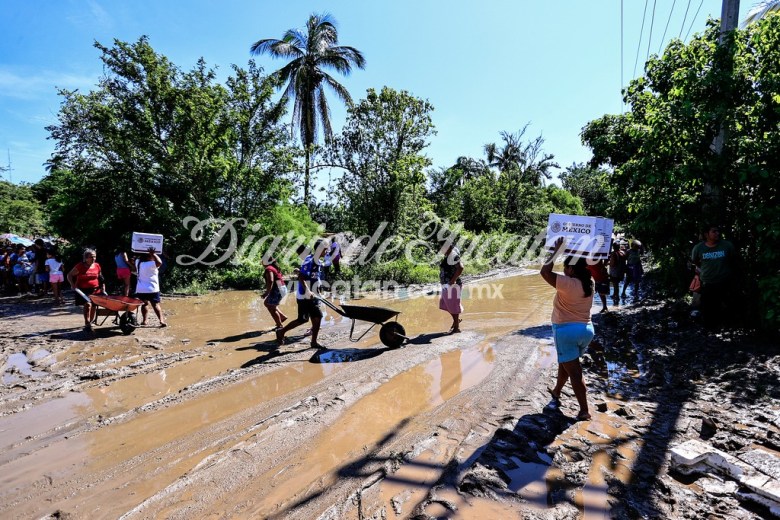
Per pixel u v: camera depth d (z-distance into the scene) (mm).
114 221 15477
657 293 10828
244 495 3277
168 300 12633
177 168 15602
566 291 4312
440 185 24891
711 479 3281
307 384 5691
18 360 6820
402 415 4699
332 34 27062
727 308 6887
